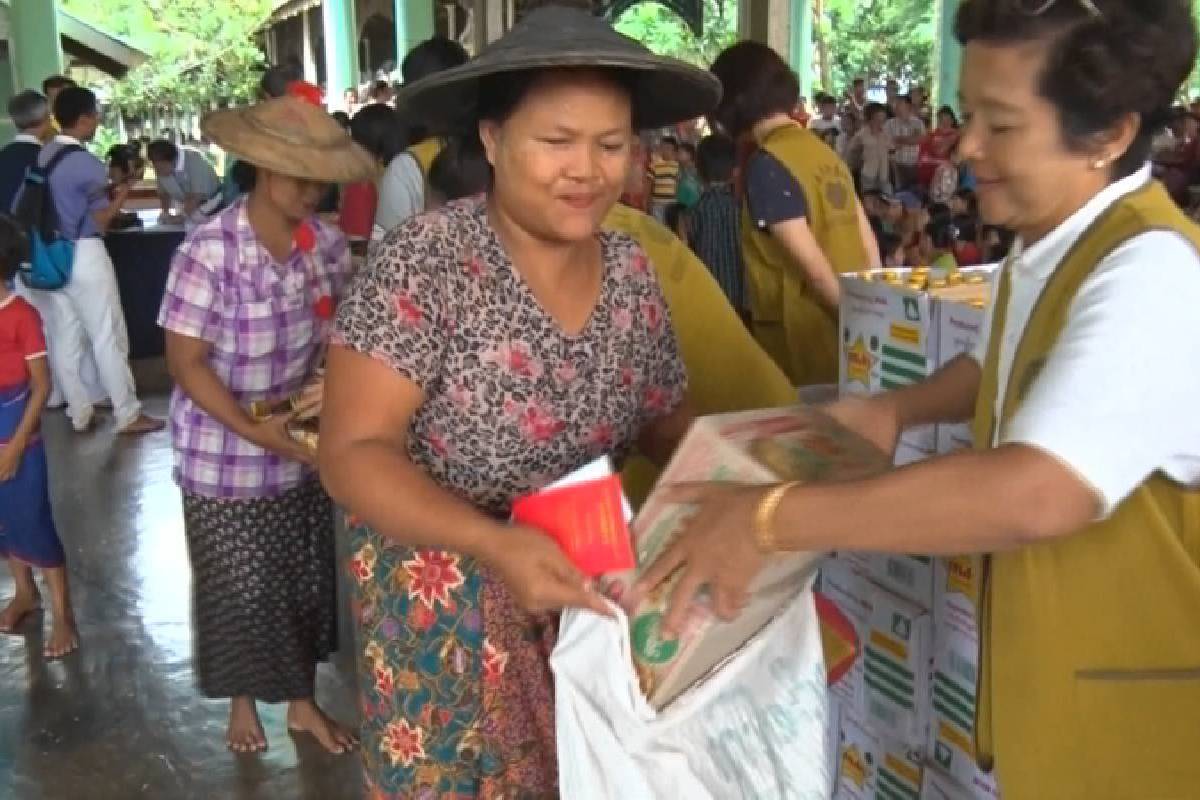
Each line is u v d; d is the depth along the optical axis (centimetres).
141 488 486
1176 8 114
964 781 178
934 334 179
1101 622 126
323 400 143
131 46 2103
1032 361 121
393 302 138
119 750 292
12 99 541
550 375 146
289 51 2412
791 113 289
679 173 879
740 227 300
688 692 127
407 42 1312
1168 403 111
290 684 283
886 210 807
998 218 127
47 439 554
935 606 182
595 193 136
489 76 134
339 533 389
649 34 2023
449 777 159
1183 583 123
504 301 143
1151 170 127
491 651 155
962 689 176
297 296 257
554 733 160
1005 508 109
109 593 384
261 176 249
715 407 206
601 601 127
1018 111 119
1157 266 112
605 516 129
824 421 143
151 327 719
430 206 237
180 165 874
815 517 115
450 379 143
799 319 283
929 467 112
